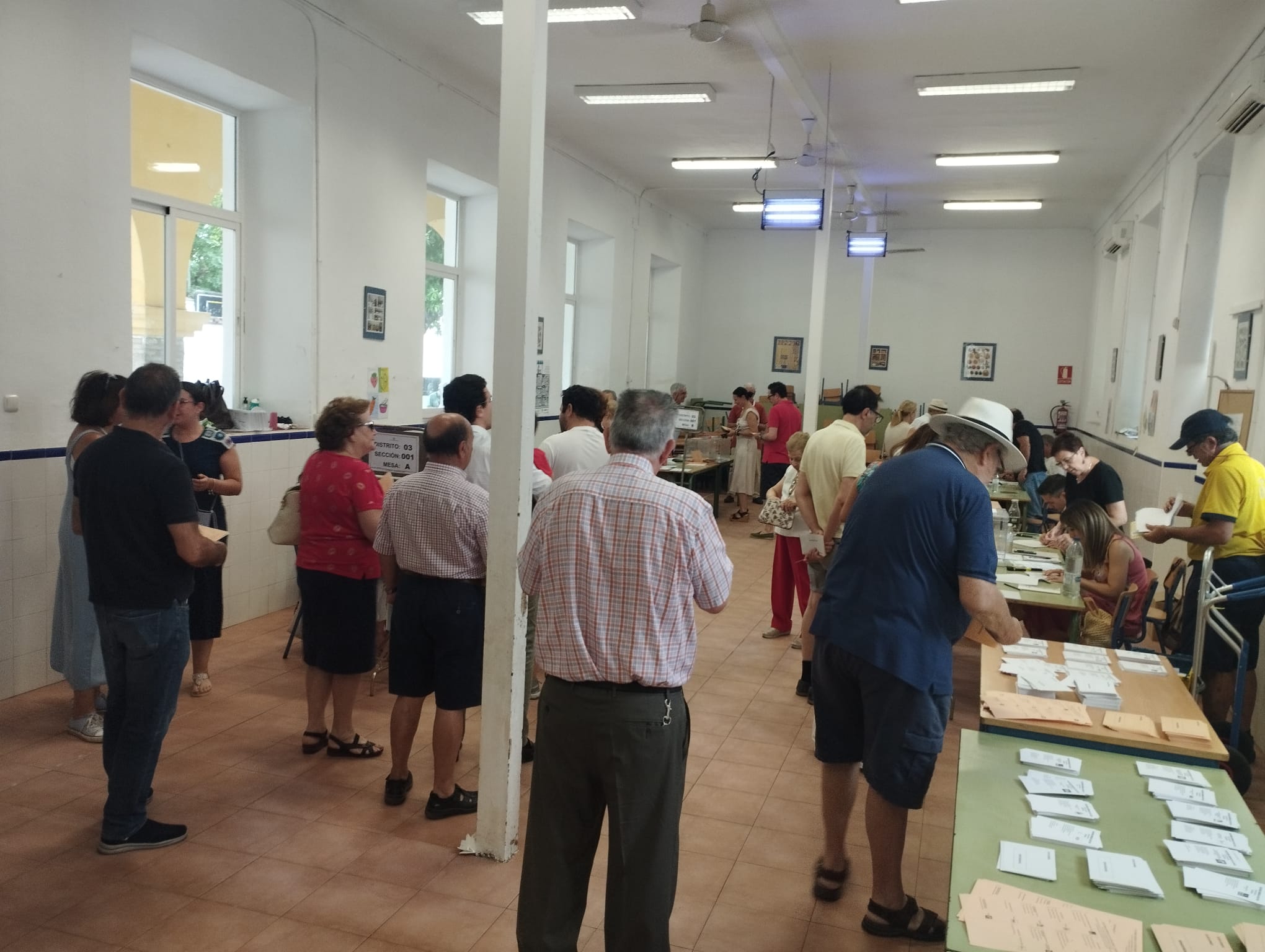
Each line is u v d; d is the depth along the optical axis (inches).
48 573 174.7
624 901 86.4
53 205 171.0
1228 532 161.6
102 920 106.4
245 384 249.6
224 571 222.4
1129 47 252.5
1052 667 121.1
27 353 167.6
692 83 298.0
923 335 578.9
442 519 127.5
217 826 129.3
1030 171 410.6
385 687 189.0
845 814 114.1
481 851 123.5
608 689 85.4
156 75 213.3
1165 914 68.0
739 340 611.5
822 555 191.6
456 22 255.0
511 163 115.2
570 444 169.0
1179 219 312.8
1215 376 245.9
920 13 236.1
